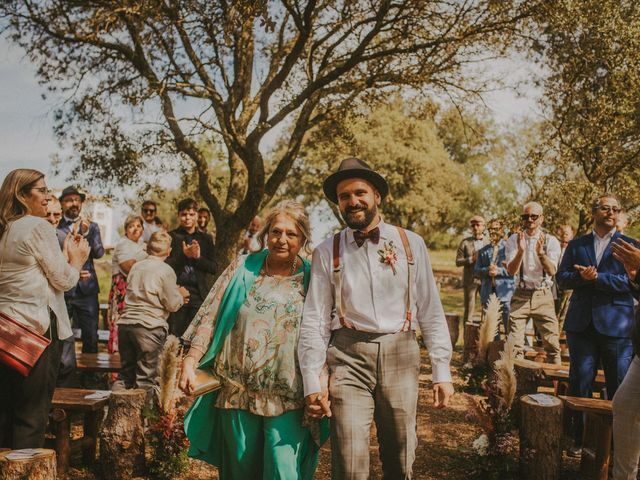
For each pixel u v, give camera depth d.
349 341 3.15
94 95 12.01
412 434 3.17
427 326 3.29
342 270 3.20
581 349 5.05
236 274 3.39
